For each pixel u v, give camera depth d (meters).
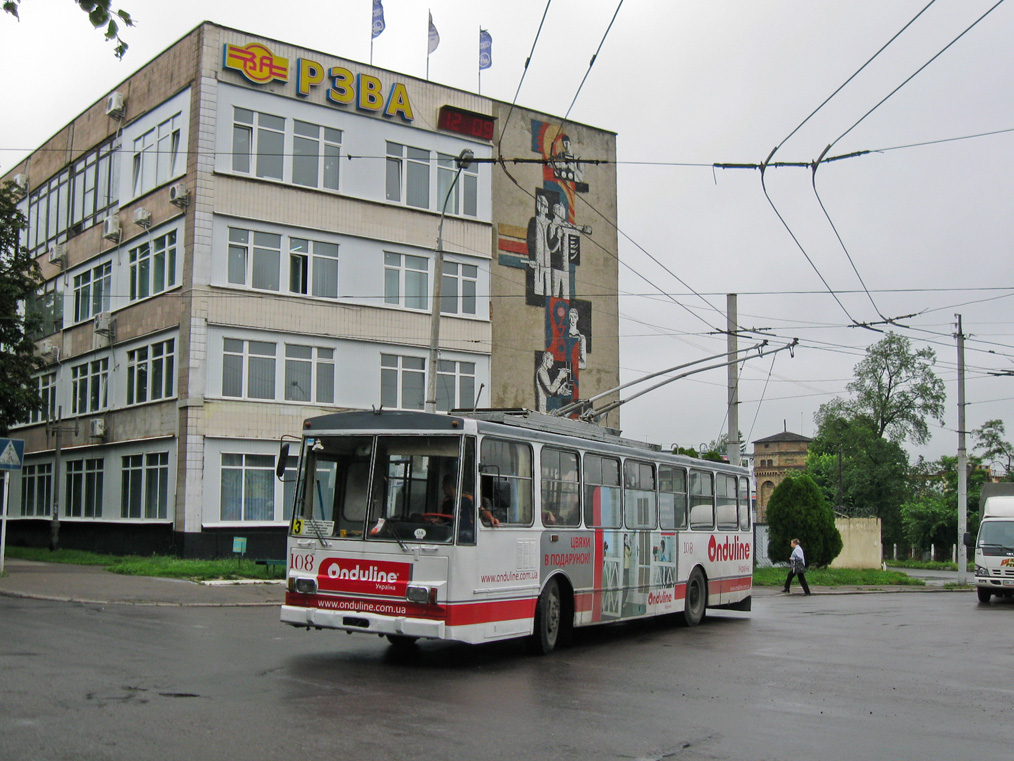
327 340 33.00
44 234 41.00
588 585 14.80
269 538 31.09
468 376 36.56
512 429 13.02
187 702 8.86
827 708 10.05
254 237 31.86
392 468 12.19
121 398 34.00
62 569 26.31
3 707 8.35
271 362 31.83
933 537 71.94
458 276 36.66
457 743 7.75
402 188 35.31
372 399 33.91
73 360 37.53
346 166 34.00
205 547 29.88
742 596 21.08
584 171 42.06
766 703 10.23
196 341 30.39
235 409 30.86
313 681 10.35
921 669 13.28
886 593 33.47
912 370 72.88
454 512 11.80
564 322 40.81
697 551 18.95
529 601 13.12
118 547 33.09
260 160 32.16
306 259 32.91
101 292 36.09
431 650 13.50
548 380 40.03
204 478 30.12
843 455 74.69
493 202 39.12
